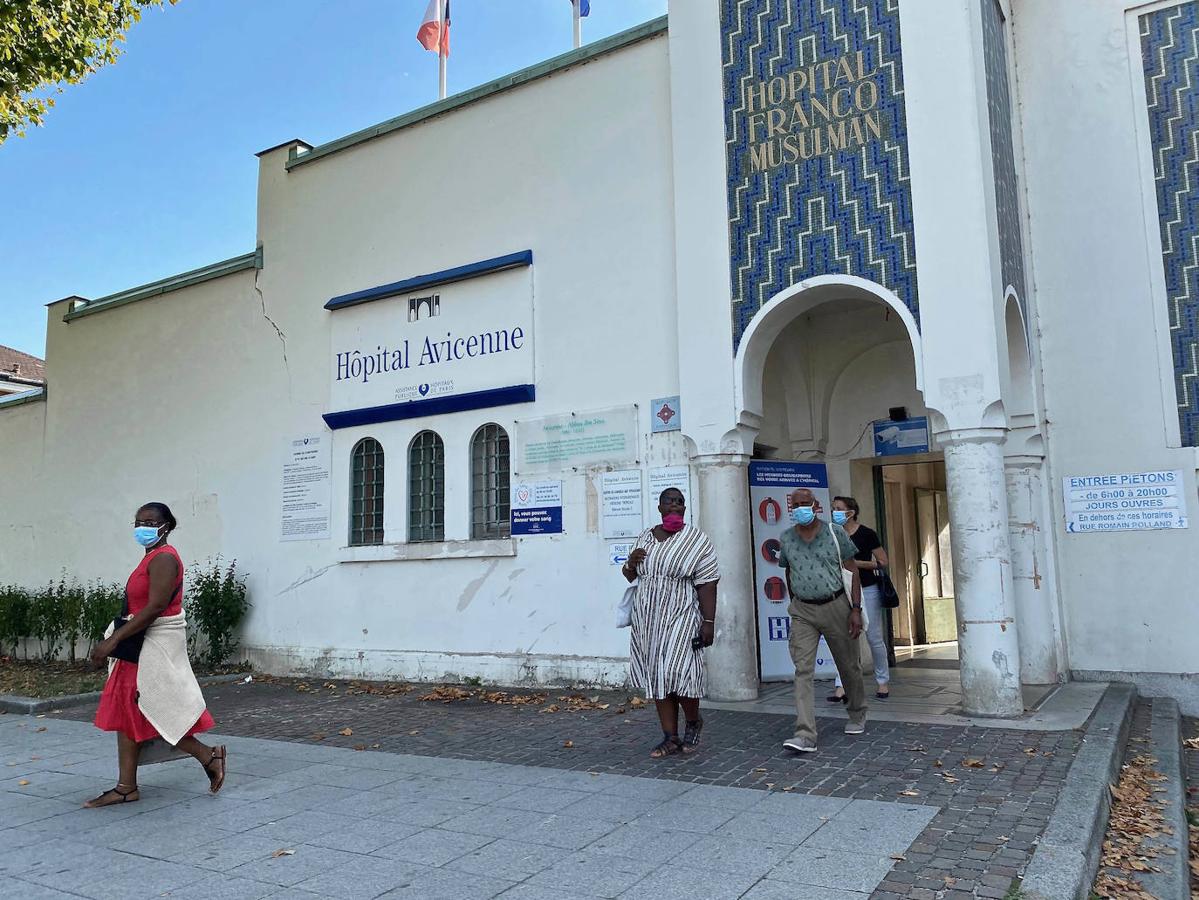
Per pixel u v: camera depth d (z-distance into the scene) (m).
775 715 8.16
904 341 10.61
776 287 8.92
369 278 12.52
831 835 4.80
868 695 8.98
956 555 7.86
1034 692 8.69
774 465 10.20
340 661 12.02
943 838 4.68
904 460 10.98
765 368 10.72
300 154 13.45
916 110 8.31
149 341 15.23
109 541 15.39
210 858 4.79
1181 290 9.15
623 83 10.55
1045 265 9.80
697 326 9.31
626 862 4.52
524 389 10.73
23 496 17.02
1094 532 9.38
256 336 13.70
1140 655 9.09
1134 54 9.53
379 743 7.84
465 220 11.67
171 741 5.80
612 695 9.62
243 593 13.13
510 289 11.12
